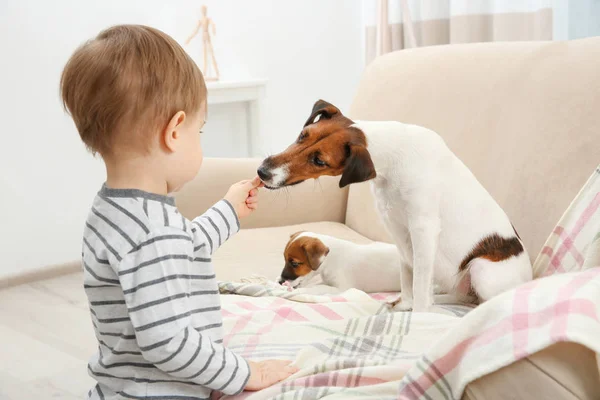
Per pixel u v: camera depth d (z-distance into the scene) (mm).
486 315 737
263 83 3369
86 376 2137
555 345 667
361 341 1163
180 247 994
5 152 3025
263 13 3633
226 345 1255
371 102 2045
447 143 1755
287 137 3879
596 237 1119
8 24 2955
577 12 2844
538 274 1354
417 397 782
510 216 1523
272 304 1453
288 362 1127
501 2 2840
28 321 2602
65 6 3098
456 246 1351
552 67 1540
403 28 3197
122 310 1011
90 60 987
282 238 1937
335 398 948
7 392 2035
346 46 3951
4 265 3086
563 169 1423
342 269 1693
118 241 976
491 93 1670
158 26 3383
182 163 1058
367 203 2035
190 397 1041
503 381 684
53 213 3201
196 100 1058
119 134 1002
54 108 3131
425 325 1205
